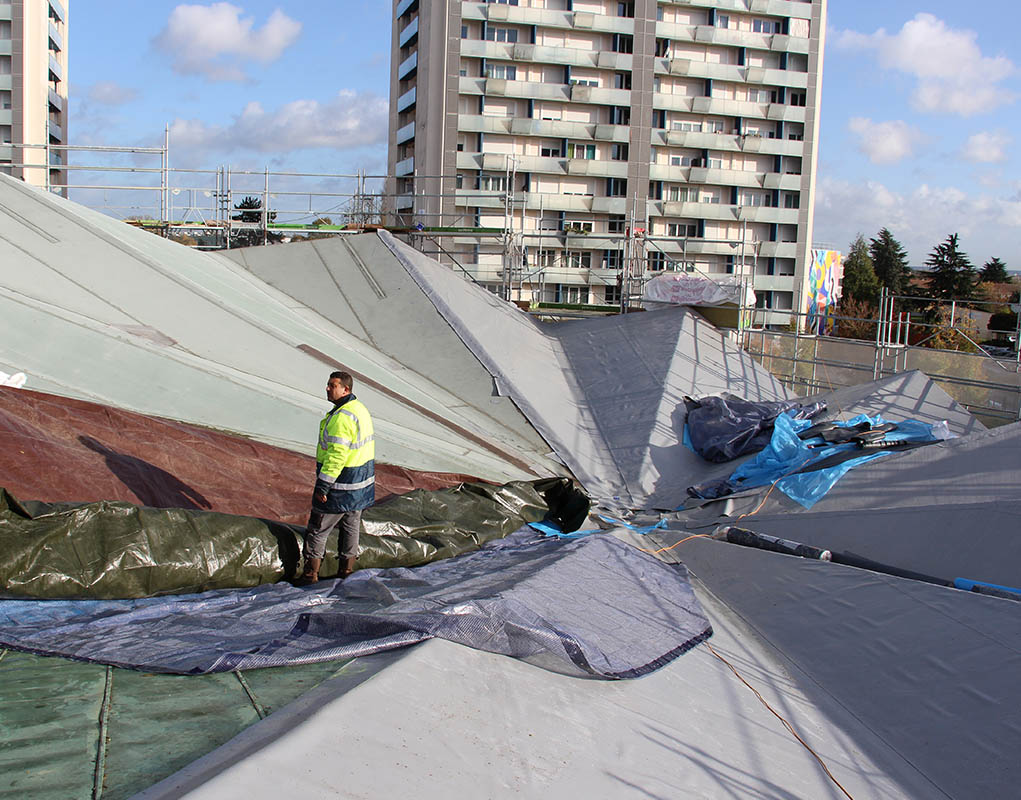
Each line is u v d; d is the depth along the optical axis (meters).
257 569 7.04
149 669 5.08
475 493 10.34
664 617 8.12
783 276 60.00
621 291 25.23
